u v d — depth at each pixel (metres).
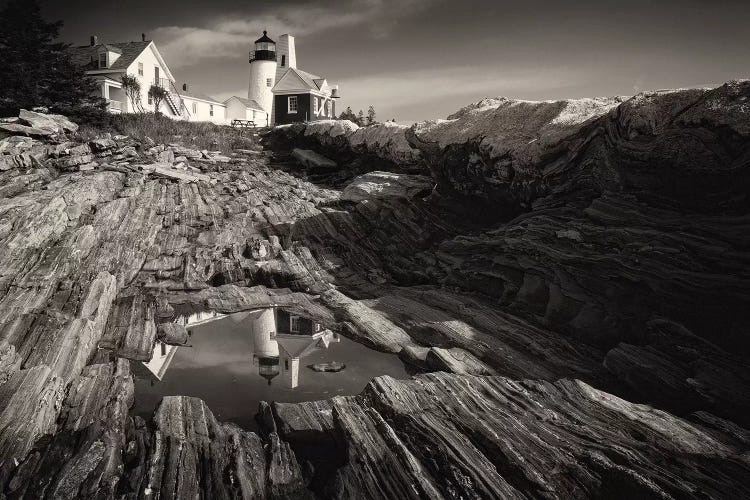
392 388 6.41
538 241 10.30
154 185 18.23
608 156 9.59
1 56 26.17
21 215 11.06
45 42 28.56
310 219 15.87
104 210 14.12
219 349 8.52
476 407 6.07
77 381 6.29
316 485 4.80
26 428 4.94
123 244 12.56
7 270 9.12
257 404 6.51
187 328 9.55
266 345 8.80
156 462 4.79
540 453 5.04
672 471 4.79
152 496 4.32
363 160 23.16
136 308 9.71
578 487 4.58
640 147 8.62
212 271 12.21
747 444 5.35
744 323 6.90
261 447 5.31
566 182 11.01
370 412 5.94
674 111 8.34
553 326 9.16
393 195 16.33
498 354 8.18
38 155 16.95
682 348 7.25
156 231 13.99
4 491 4.23
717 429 5.71
